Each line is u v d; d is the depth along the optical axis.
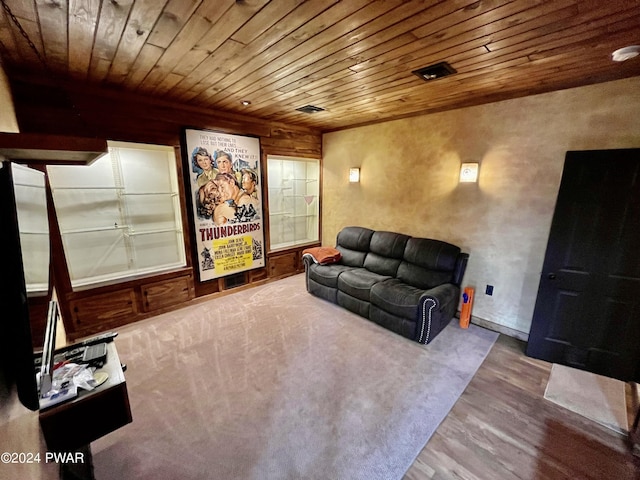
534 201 2.70
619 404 2.01
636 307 2.18
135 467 1.54
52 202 2.57
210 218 3.63
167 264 3.60
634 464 1.58
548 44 1.73
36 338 1.19
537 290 2.73
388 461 1.58
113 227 3.08
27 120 2.34
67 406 1.13
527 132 2.67
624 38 1.64
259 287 4.31
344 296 3.50
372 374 2.32
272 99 3.00
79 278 3.01
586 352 2.39
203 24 1.52
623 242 2.18
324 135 4.78
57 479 1.17
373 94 2.78
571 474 1.52
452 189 3.28
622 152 2.11
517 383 2.23
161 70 2.20
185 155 3.30
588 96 2.32
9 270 0.89
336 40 1.70
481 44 1.74
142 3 1.33
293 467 1.55
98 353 1.42
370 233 4.01
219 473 1.52
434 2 1.31
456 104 3.10
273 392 2.11
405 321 2.84
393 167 3.86
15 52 1.88
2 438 0.80
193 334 2.93
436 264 3.16
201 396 2.07
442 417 1.89
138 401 2.02
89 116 2.62
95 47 1.80
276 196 4.82
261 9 1.38
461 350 2.68
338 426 1.81
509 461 1.59
